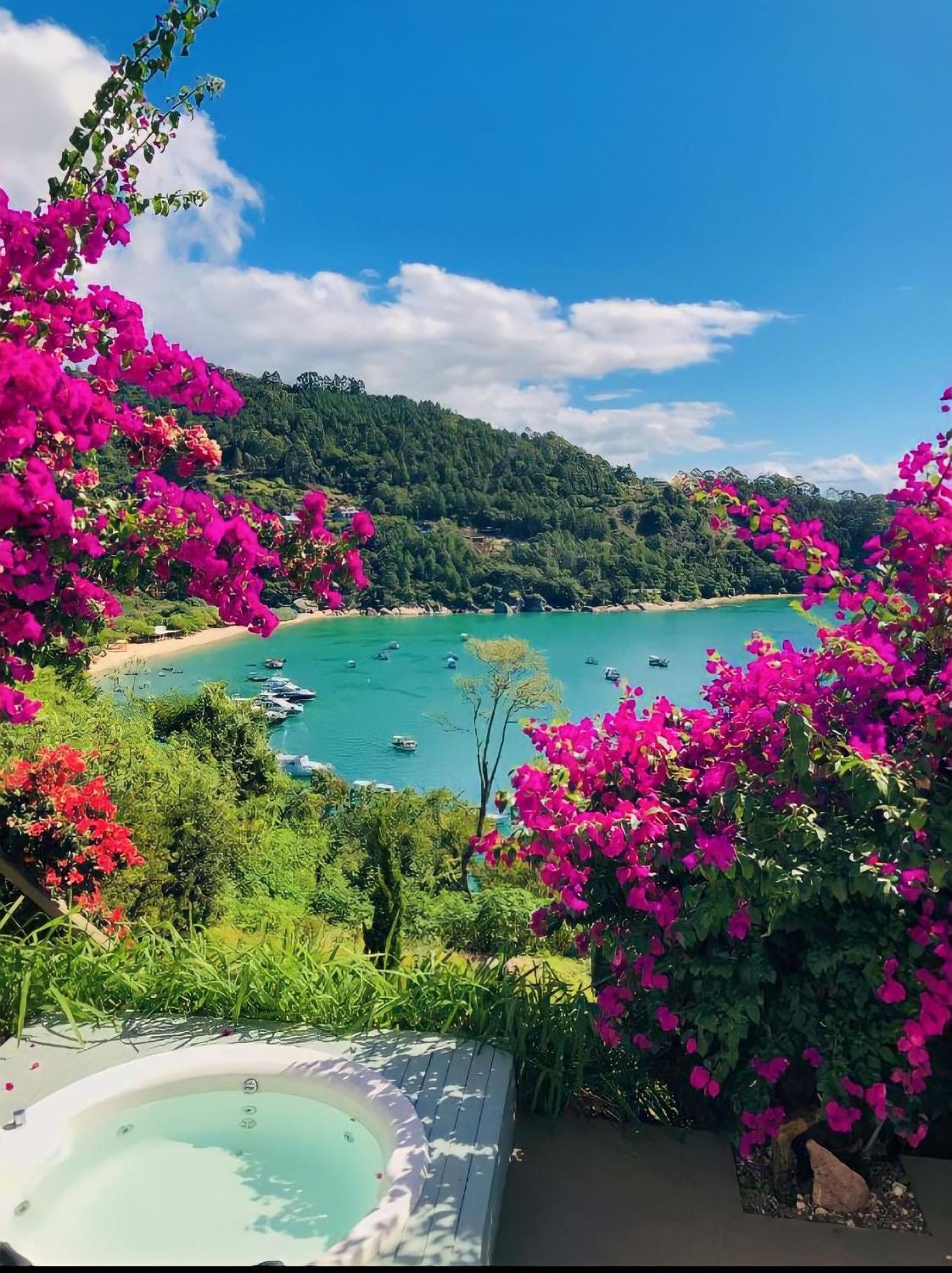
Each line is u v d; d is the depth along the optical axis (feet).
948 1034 9.54
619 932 9.75
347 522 11.06
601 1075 11.12
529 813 9.92
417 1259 7.55
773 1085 9.48
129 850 16.39
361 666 251.80
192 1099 10.52
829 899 8.86
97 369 10.89
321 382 515.50
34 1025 12.03
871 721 9.80
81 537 8.95
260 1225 8.73
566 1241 8.72
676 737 10.68
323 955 13.52
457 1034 11.70
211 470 11.70
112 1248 8.38
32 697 36.73
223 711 79.25
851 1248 8.70
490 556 386.93
